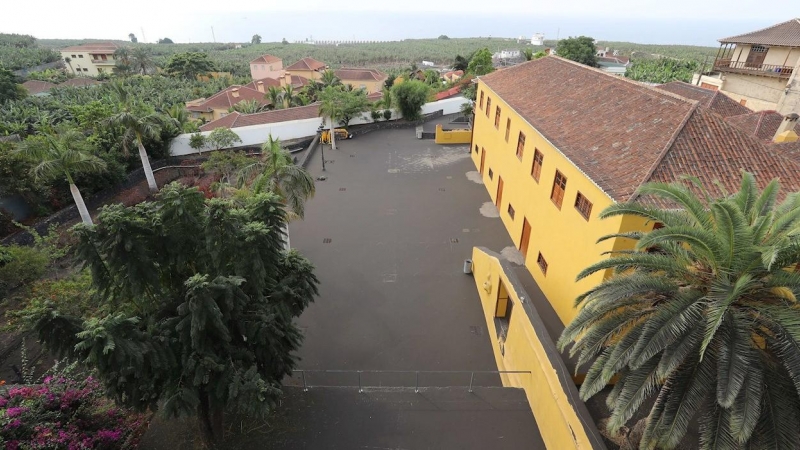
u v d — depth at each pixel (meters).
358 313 16.14
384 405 10.64
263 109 54.78
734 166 11.17
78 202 21.61
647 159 11.50
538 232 16.80
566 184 14.02
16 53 104.81
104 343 6.70
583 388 7.68
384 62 151.12
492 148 25.11
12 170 21.77
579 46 63.91
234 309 8.37
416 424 10.16
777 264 6.74
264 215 9.81
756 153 11.50
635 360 6.75
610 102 15.46
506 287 13.34
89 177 26.30
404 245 20.50
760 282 6.98
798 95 28.33
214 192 24.28
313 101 55.72
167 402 7.46
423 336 15.13
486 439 9.86
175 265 8.84
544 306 15.18
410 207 24.22
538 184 16.86
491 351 14.60
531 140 17.66
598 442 7.71
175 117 37.91
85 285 13.17
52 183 24.56
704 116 12.16
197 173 32.19
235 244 8.67
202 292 7.54
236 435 9.80
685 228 6.99
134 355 6.96
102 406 9.70
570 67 20.77
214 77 95.62
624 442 8.95
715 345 6.91
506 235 21.44
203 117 58.66
